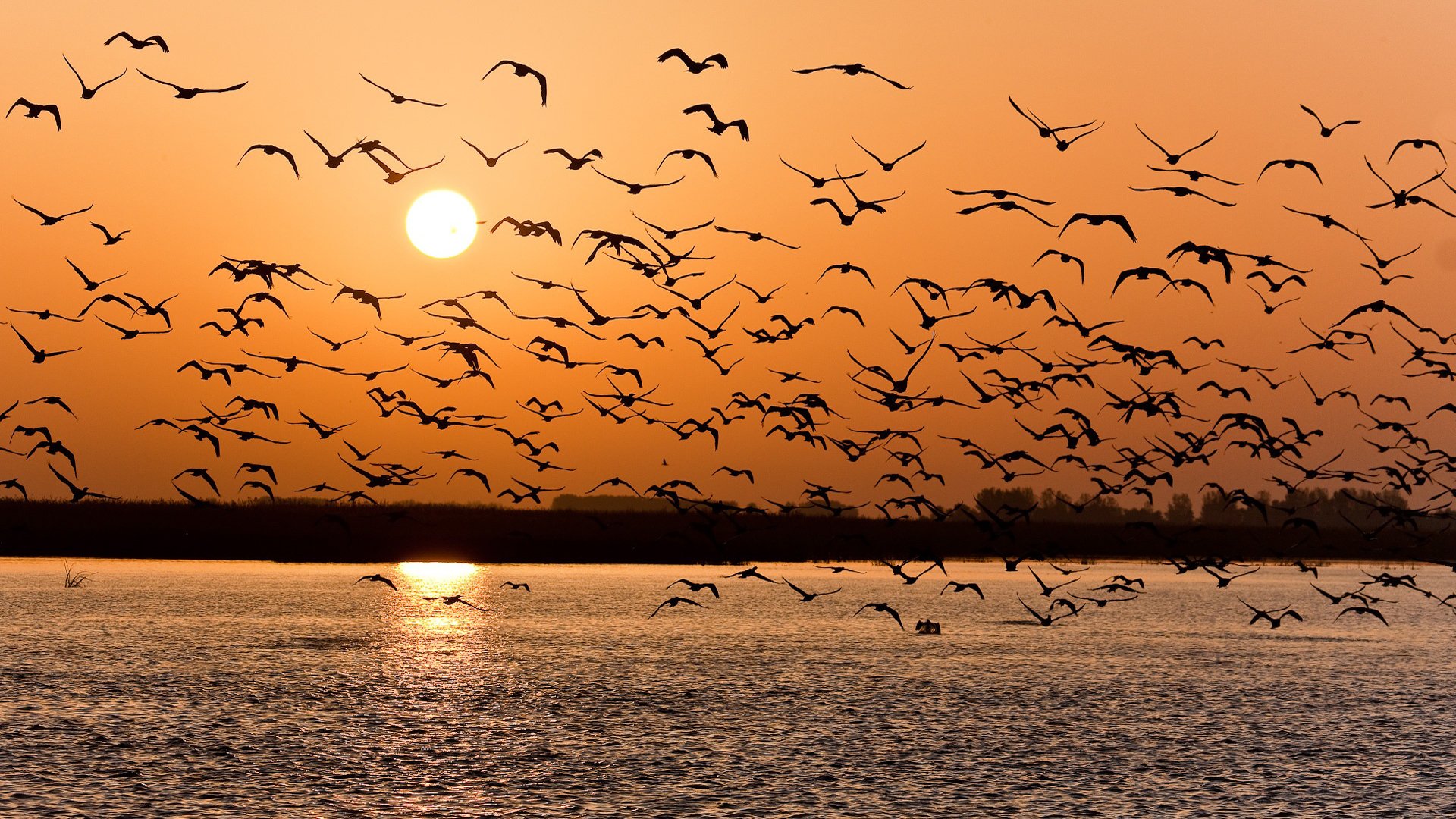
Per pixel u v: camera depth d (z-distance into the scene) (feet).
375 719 157.58
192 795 120.47
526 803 119.85
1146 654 226.17
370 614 277.23
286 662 202.28
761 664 208.03
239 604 293.02
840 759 138.10
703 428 137.49
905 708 167.53
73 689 171.63
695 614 292.81
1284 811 120.26
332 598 314.35
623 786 126.41
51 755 133.69
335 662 203.82
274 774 128.98
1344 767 137.59
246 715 157.79
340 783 126.31
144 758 134.00
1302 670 207.62
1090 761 138.72
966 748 144.36
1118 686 187.42
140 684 177.68
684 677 192.54
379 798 121.39
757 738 148.46
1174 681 193.57
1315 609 330.54
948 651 226.79
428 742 144.77
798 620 281.54
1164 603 347.56
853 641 241.55
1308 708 171.83
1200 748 146.20
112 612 268.00
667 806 119.14
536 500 131.64
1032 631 263.49
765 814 116.26
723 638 244.83
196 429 104.12
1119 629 271.49
